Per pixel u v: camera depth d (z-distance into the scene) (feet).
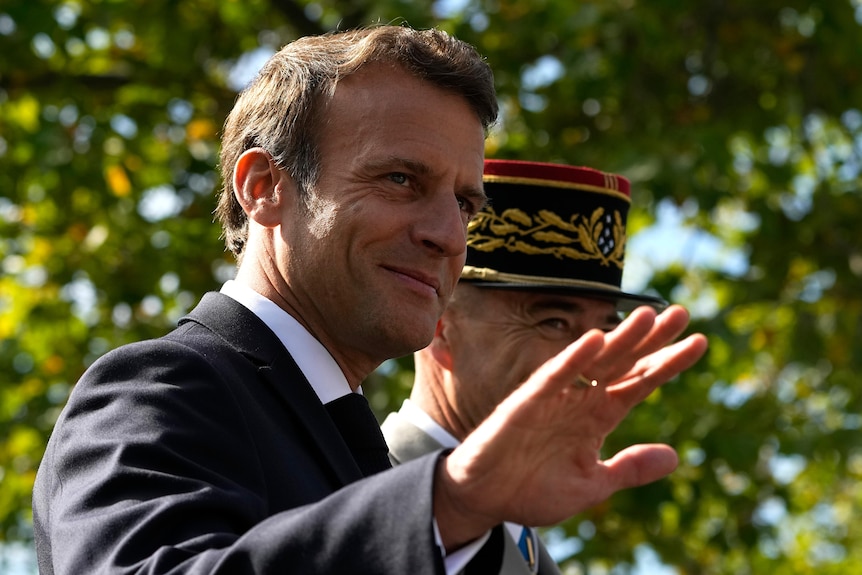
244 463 13.88
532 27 54.24
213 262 59.41
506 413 11.12
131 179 59.88
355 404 16.22
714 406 54.03
